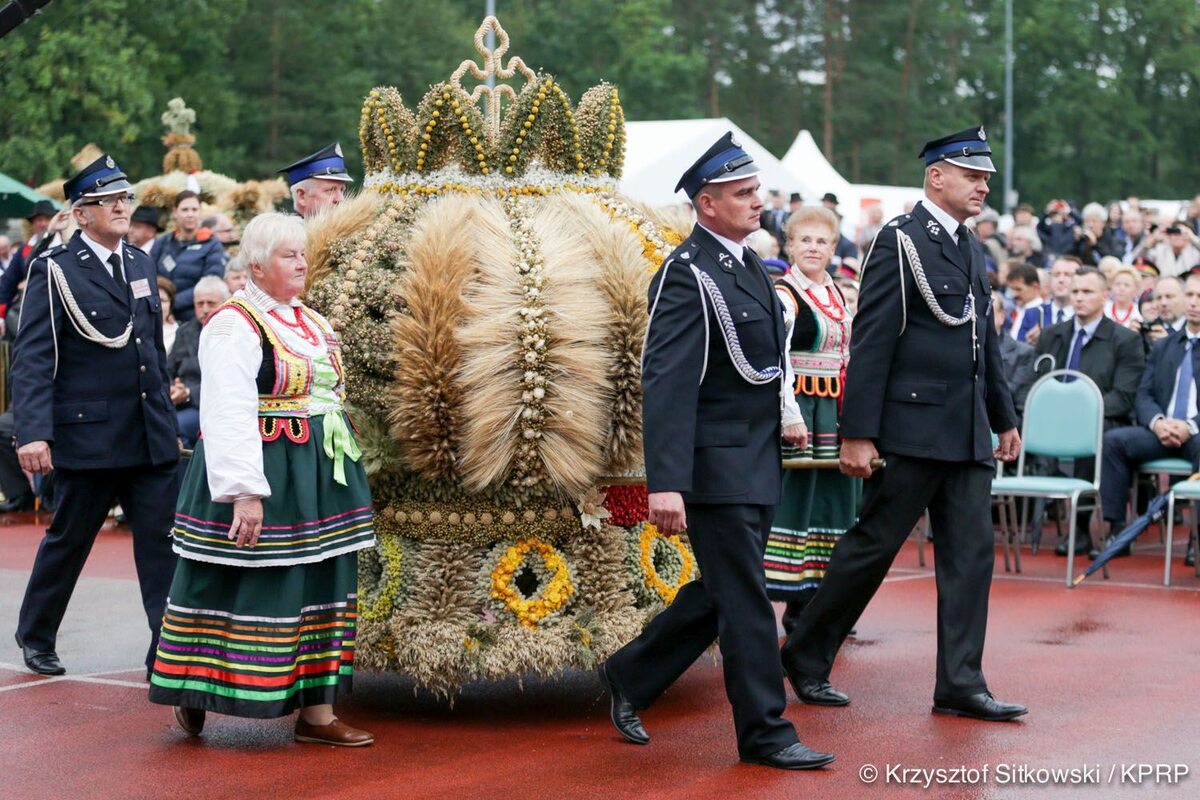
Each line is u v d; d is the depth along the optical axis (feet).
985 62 185.57
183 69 119.65
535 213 18.74
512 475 17.80
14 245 53.88
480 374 17.42
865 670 21.26
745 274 16.70
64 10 98.48
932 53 185.57
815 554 23.95
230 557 16.65
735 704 16.39
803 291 23.66
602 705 19.16
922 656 22.18
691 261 16.46
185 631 16.94
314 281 18.71
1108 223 58.85
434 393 17.48
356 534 17.16
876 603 26.86
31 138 94.84
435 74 143.13
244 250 16.96
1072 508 28.71
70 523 20.89
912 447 18.54
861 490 25.08
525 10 176.14
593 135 19.63
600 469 17.94
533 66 162.91
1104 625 24.39
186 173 48.83
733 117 180.04
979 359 18.86
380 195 19.39
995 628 24.13
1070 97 192.13
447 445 17.66
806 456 23.32
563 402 17.53
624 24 169.99
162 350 21.22
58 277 20.43
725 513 16.24
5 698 19.69
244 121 124.36
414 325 17.60
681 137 67.26
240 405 16.39
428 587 17.98
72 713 18.88
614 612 18.40
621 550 18.47
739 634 16.25
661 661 17.20
